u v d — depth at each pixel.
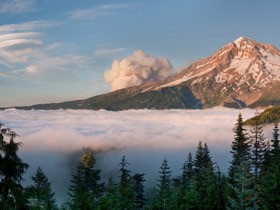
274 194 35.84
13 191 22.91
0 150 22.69
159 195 68.81
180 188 65.50
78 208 36.31
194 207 55.78
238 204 28.47
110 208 37.47
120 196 39.72
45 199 31.62
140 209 78.19
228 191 49.94
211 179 59.69
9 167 22.72
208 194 55.44
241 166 29.39
